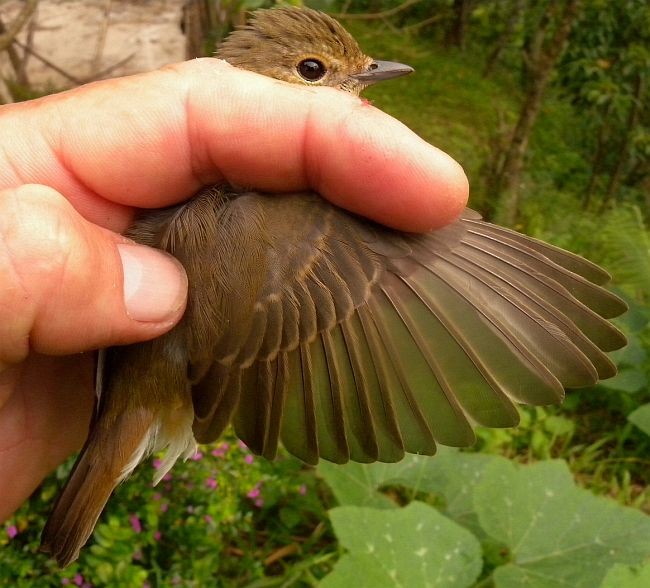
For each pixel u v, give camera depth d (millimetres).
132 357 101
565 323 95
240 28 125
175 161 106
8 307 87
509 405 92
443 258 98
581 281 99
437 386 94
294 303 94
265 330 94
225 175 105
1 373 119
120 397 102
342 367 94
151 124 104
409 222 98
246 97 101
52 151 107
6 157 107
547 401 92
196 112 103
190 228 99
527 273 99
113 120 105
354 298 94
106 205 110
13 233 87
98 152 106
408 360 94
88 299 90
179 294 95
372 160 96
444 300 96
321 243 97
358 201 99
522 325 95
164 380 99
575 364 93
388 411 93
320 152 99
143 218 110
